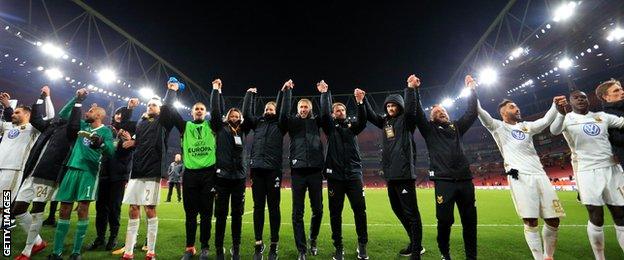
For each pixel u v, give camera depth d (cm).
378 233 503
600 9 1563
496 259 366
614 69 2288
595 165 329
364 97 419
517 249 407
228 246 429
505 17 1875
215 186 378
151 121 408
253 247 423
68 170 364
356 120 412
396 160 363
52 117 461
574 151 353
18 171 420
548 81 2553
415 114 366
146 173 377
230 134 394
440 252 369
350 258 377
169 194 1036
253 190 381
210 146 389
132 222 370
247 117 414
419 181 3397
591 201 323
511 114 377
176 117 403
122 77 2300
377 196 1356
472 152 3653
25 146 434
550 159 2889
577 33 1750
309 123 405
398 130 379
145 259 367
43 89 441
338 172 382
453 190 337
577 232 496
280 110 409
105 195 430
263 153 383
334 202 379
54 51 1636
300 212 371
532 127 367
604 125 339
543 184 335
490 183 3030
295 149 390
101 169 432
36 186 366
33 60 1827
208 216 372
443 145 354
